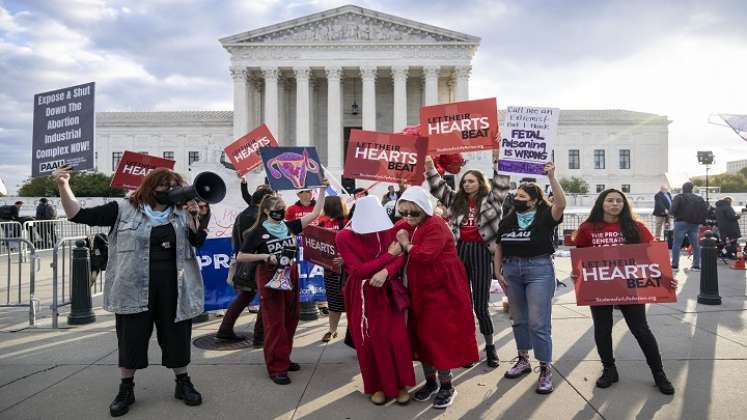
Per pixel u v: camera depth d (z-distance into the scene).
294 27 53.91
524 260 5.80
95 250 10.22
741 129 13.15
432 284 5.27
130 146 69.12
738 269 13.93
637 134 72.69
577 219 23.55
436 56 53.66
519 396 5.41
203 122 68.81
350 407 5.22
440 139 8.56
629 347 6.97
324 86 60.59
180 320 5.25
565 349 6.97
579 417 4.87
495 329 8.23
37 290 12.41
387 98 60.72
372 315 5.29
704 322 8.16
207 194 4.93
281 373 5.94
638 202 51.88
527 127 7.08
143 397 5.54
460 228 6.72
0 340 7.83
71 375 6.22
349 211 9.05
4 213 23.80
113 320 9.13
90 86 7.26
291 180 7.16
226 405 5.30
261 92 60.28
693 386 5.53
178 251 5.32
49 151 7.47
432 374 5.51
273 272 6.01
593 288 5.69
